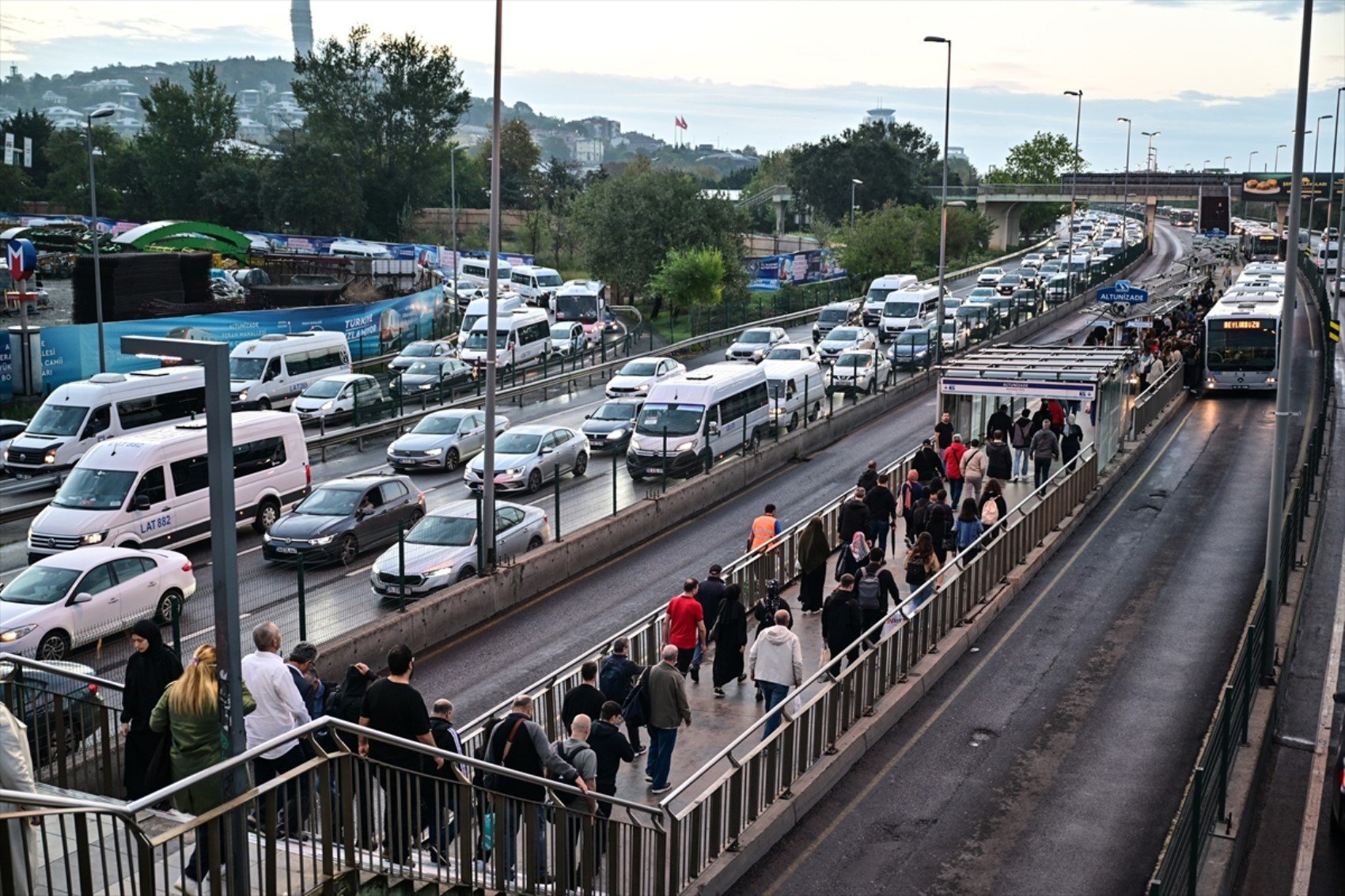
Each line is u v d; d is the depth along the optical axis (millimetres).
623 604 23578
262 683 10461
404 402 43031
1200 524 27844
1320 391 45406
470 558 23094
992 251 129375
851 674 16109
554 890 10930
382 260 70812
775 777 14117
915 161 139375
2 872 7043
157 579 20781
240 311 54312
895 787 15055
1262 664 17312
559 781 11125
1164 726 16844
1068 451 29094
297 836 9656
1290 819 14383
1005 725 16953
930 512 23094
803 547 21859
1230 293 52688
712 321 65750
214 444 8086
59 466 31234
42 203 112062
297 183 106250
